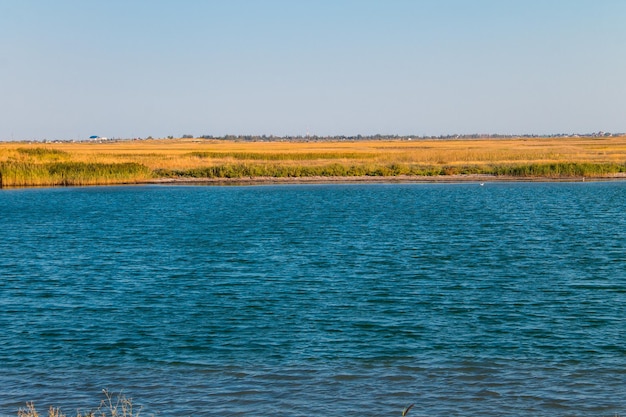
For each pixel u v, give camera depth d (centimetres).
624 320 2250
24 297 2633
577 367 1819
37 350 1988
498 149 15450
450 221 5050
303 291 2692
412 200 6900
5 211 6028
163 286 2806
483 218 5234
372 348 1981
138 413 1561
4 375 1792
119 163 10006
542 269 3111
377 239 4106
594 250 3628
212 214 5697
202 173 10225
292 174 10375
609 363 1844
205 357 1917
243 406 1592
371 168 10575
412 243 3931
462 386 1698
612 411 1552
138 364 1867
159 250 3744
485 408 1572
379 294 2634
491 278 2917
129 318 2317
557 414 1540
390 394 1653
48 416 1541
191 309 2427
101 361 1892
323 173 10394
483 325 2203
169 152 14462
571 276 2947
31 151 11381
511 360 1873
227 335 2114
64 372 1811
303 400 1622
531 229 4534
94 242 4088
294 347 1995
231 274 3038
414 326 2195
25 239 4238
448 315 2327
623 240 3975
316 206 6344
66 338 2098
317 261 3347
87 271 3142
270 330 2162
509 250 3653
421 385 1706
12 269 3206
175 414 1555
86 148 17700
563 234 4266
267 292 2678
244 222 5081
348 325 2211
